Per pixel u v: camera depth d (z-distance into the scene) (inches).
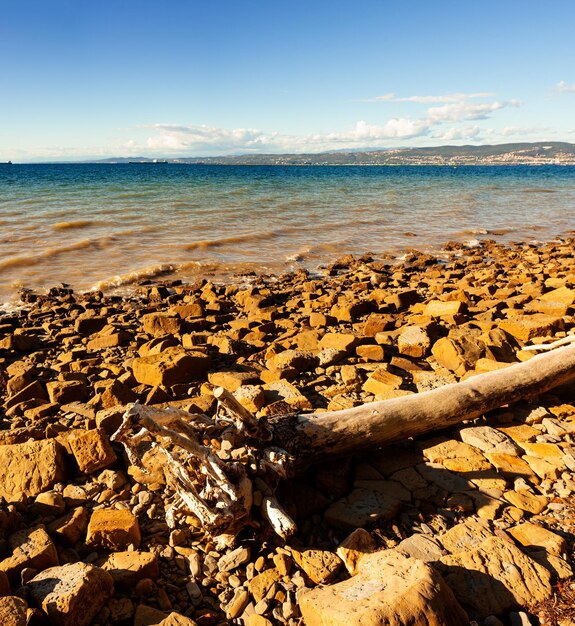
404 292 384.2
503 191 1830.7
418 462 168.2
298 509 145.8
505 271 531.5
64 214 877.2
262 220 888.9
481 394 186.7
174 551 133.5
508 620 110.7
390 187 1881.2
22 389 228.5
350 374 233.1
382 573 112.6
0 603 98.3
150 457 165.2
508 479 160.7
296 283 507.5
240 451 140.1
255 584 120.7
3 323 361.4
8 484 153.4
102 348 310.0
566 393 220.2
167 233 737.0
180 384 234.4
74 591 106.0
